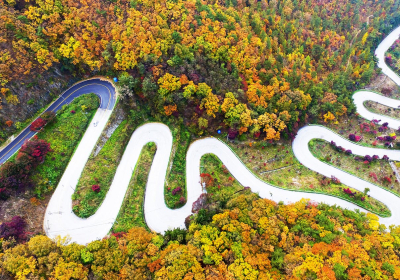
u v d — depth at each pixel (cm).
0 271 4600
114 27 8012
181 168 8012
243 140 8944
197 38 8956
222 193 7312
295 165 9006
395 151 9462
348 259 5241
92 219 6469
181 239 5909
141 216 6856
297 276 5019
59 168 6788
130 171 7419
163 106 8212
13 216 5794
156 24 8669
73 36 7775
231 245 5447
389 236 5953
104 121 7694
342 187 8331
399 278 5072
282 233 5747
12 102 6781
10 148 6656
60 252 5084
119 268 4953
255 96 9125
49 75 7588
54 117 7175
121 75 7994
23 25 7081
